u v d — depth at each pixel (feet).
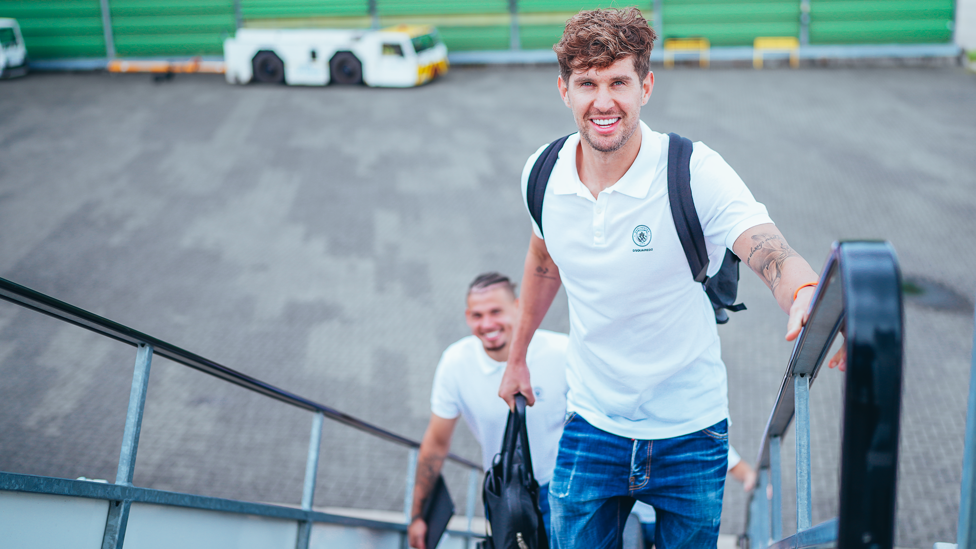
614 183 4.88
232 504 7.52
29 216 37.63
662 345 5.23
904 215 34.55
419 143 46.62
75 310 4.96
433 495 10.93
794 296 3.74
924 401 22.17
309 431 23.15
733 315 27.50
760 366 24.94
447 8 64.90
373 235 35.50
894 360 2.28
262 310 29.50
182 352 6.24
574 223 5.08
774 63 61.00
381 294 30.63
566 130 47.91
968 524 2.63
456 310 29.50
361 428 11.22
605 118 4.57
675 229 4.76
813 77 57.16
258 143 47.14
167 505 6.55
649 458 5.58
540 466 9.23
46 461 21.04
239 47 59.36
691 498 5.63
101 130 50.39
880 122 46.68
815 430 21.09
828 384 22.72
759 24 61.16
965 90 52.21
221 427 23.16
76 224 36.78
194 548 7.04
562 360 9.00
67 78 65.05
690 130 46.26
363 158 44.47
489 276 9.38
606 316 5.21
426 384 25.35
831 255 2.67
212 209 38.37
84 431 22.47
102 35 67.15
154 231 36.04
